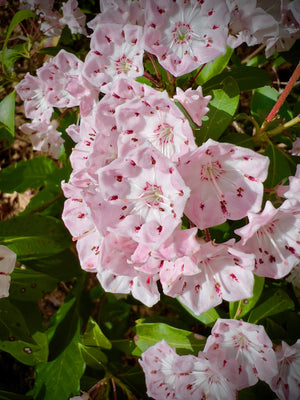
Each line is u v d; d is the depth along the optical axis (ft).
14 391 0.71
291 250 0.36
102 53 0.39
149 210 0.33
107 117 0.36
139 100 0.33
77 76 0.44
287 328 0.49
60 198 0.61
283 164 0.45
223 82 0.41
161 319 0.50
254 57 0.62
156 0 0.35
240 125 0.66
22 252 0.50
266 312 0.44
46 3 0.58
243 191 0.34
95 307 0.67
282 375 0.41
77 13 0.57
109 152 0.37
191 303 0.37
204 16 0.36
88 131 0.40
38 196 0.63
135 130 0.35
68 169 0.59
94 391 0.51
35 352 0.50
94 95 0.43
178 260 0.33
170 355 0.40
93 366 0.52
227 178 0.34
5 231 0.49
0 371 0.72
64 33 0.62
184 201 0.30
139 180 0.33
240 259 0.34
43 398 0.51
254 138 0.45
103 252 0.33
